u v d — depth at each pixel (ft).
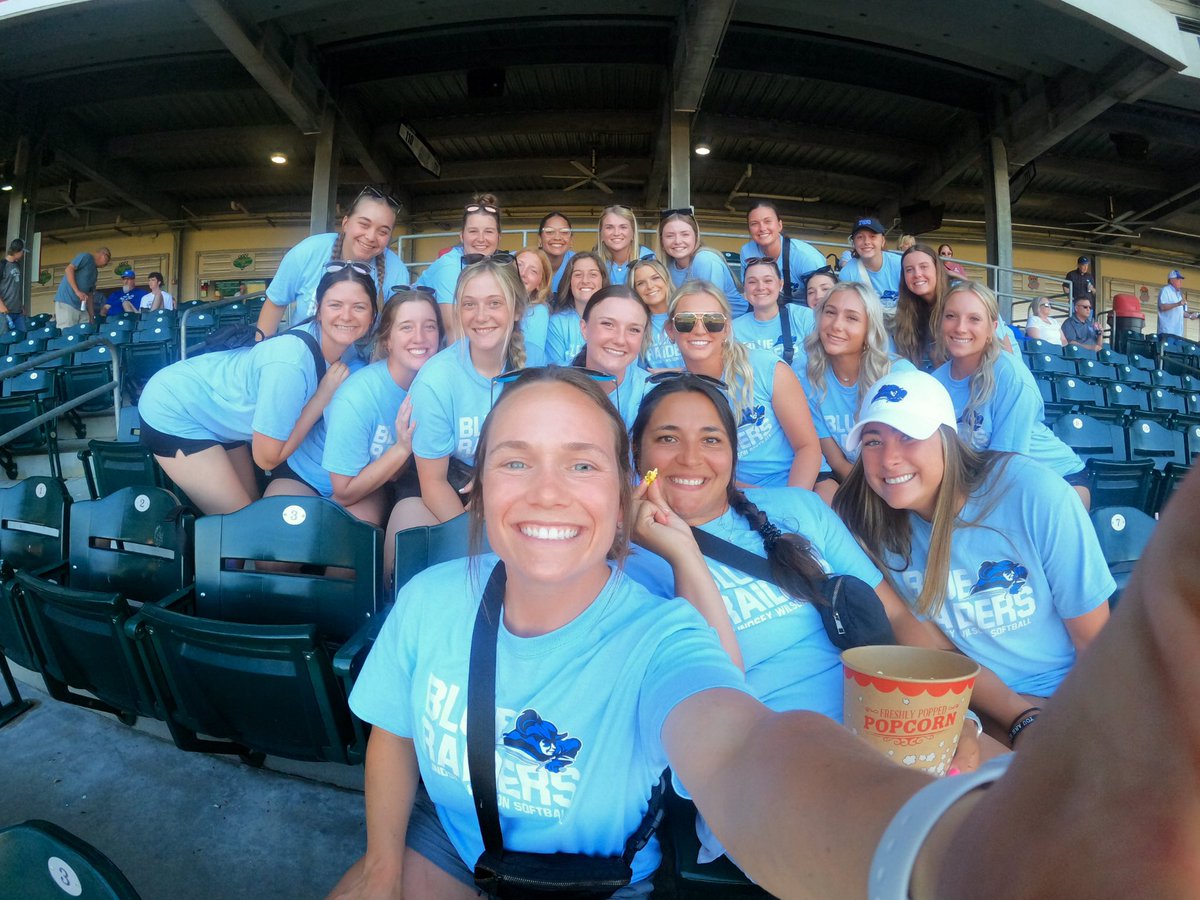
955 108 36.27
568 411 3.58
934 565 5.66
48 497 9.25
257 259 51.03
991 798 1.05
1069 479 10.16
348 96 35.94
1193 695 0.74
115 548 8.68
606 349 8.91
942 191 46.55
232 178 46.32
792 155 43.06
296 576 7.30
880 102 37.40
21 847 2.89
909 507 5.78
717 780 2.33
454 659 3.90
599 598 3.80
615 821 3.74
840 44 31.35
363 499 9.50
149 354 22.54
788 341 12.74
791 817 1.78
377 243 11.99
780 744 2.09
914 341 12.50
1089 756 0.86
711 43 25.64
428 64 33.42
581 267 12.97
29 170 36.68
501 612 3.92
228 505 9.89
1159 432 15.30
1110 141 40.68
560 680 3.66
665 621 3.66
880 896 1.28
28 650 7.91
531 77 35.22
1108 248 53.47
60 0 26.43
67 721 8.38
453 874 4.07
